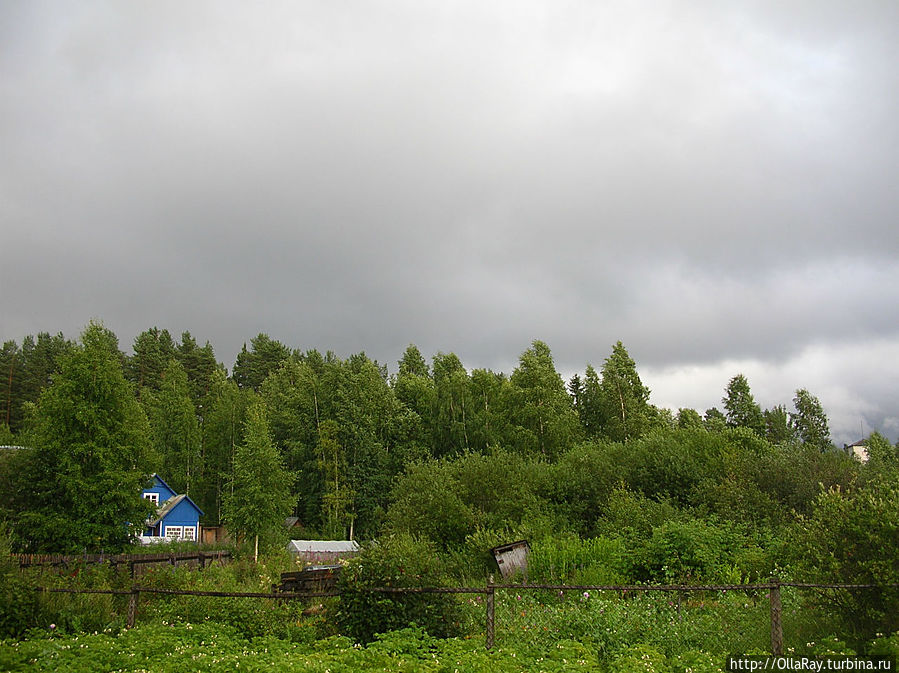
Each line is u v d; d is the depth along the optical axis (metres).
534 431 66.56
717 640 11.84
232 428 79.62
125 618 14.27
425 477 37.25
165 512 60.22
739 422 76.44
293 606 15.15
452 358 93.81
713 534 22.44
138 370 104.69
